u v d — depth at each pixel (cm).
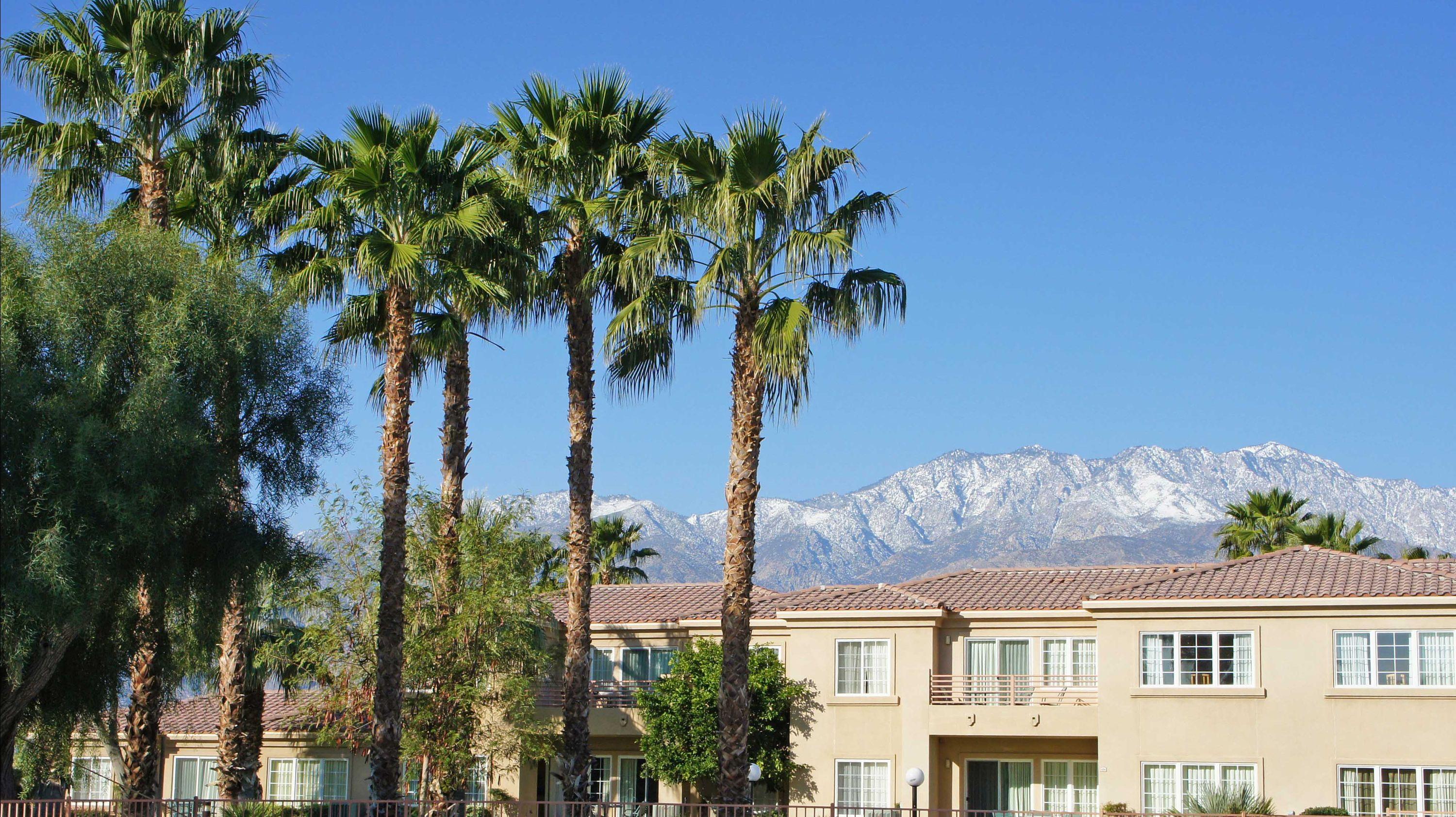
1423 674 3209
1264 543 5691
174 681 3241
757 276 2984
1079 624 3703
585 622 3253
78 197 3278
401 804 2736
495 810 3541
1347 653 3281
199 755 4478
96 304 2558
